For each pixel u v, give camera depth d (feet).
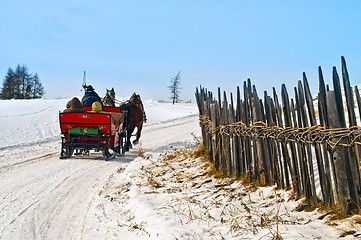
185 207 15.66
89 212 17.40
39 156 36.55
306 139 12.77
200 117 29.60
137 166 29.32
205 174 22.59
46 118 73.72
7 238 13.93
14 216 16.65
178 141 50.78
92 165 32.27
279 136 14.62
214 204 15.34
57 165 31.45
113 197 19.84
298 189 13.70
